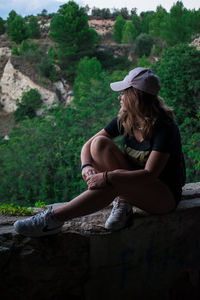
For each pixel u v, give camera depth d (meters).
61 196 21.02
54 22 57.72
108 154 1.92
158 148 1.79
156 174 1.79
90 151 2.13
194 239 2.30
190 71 19.70
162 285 2.24
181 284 2.29
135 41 62.75
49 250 1.99
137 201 1.95
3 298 1.98
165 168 1.94
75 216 1.86
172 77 20.08
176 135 1.87
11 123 51.09
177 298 2.27
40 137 22.44
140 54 60.12
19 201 22.08
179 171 1.99
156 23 67.12
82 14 58.81
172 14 53.78
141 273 2.17
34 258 1.96
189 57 20.03
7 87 54.91
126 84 1.86
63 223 1.93
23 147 22.59
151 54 52.97
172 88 20.17
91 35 59.41
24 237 1.97
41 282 2.02
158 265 2.22
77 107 24.80
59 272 2.04
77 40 57.56
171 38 52.91
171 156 1.93
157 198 1.91
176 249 2.25
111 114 22.94
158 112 1.84
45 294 2.04
